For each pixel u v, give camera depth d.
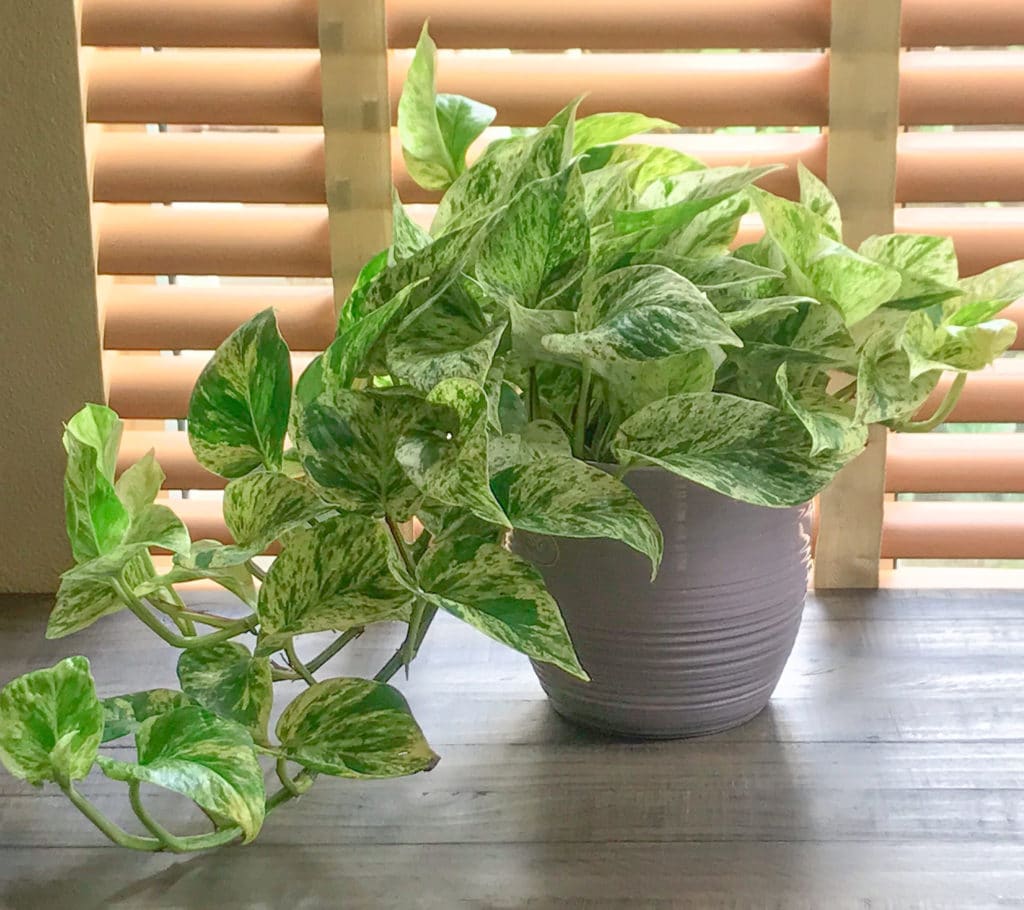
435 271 0.61
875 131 0.86
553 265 0.62
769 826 0.66
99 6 0.87
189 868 0.63
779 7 0.86
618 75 0.88
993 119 0.86
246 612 0.95
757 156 0.89
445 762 0.72
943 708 0.77
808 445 0.63
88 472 0.61
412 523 0.98
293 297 0.93
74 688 0.54
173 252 0.91
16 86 0.87
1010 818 0.66
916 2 0.85
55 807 0.69
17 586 0.98
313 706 0.64
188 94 0.88
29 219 0.89
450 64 0.89
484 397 0.53
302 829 0.66
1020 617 0.90
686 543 0.66
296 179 0.89
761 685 0.73
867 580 0.95
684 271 0.65
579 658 0.71
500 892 0.61
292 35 0.87
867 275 0.63
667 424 0.63
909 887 0.61
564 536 0.64
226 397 0.64
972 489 0.93
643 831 0.65
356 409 0.59
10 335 0.92
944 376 0.91
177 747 0.57
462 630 0.91
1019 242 0.88
